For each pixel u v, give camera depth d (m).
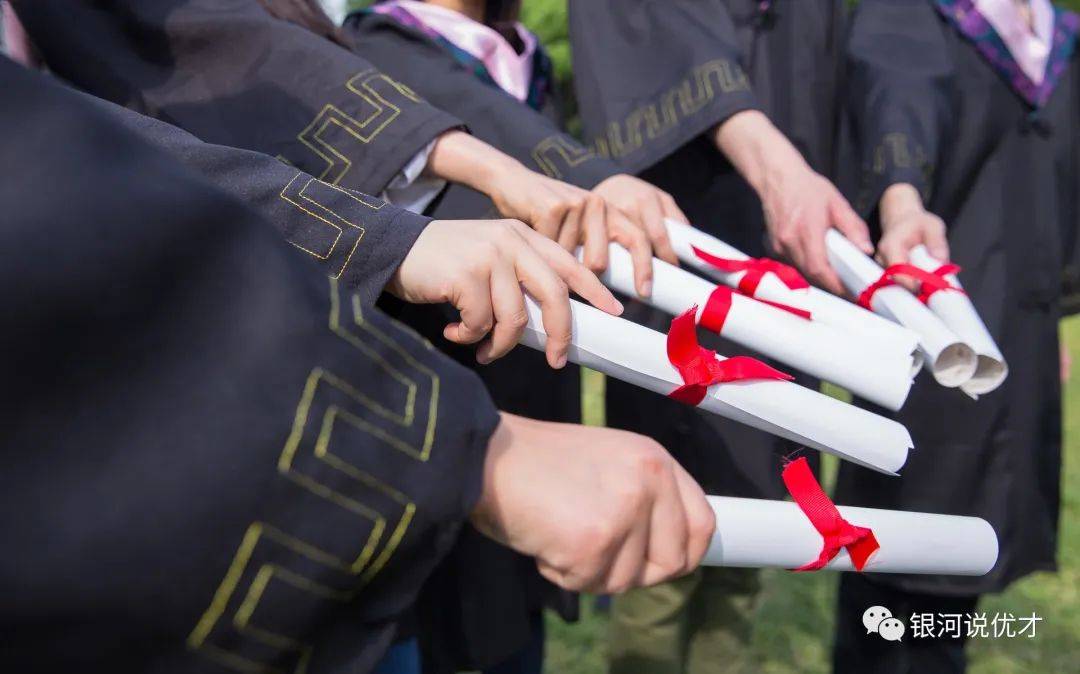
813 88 1.84
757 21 1.82
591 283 0.85
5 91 0.48
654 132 1.55
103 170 0.48
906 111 1.67
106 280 0.46
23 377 0.45
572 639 2.61
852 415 0.88
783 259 1.82
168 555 0.46
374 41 1.50
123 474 0.46
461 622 1.42
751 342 1.01
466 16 1.59
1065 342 5.66
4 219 0.45
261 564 0.49
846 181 1.84
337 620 0.53
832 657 2.02
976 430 1.77
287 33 1.16
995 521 1.79
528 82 1.64
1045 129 1.83
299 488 0.50
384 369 0.55
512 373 1.48
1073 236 1.93
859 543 0.78
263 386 0.50
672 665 2.07
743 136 1.49
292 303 0.51
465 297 0.76
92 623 0.45
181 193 0.50
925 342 1.09
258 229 0.52
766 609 2.71
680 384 0.86
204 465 0.47
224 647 0.48
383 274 0.79
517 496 0.57
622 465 0.58
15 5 1.16
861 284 1.25
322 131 1.12
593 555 0.56
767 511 0.77
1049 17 1.87
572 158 1.30
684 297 1.05
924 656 1.86
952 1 1.81
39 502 0.44
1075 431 4.07
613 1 1.65
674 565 0.60
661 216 1.22
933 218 1.48
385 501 0.52
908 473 1.81
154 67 1.16
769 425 0.87
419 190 1.20
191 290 0.49
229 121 1.14
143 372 0.47
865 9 1.87
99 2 1.16
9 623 0.44
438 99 1.41
